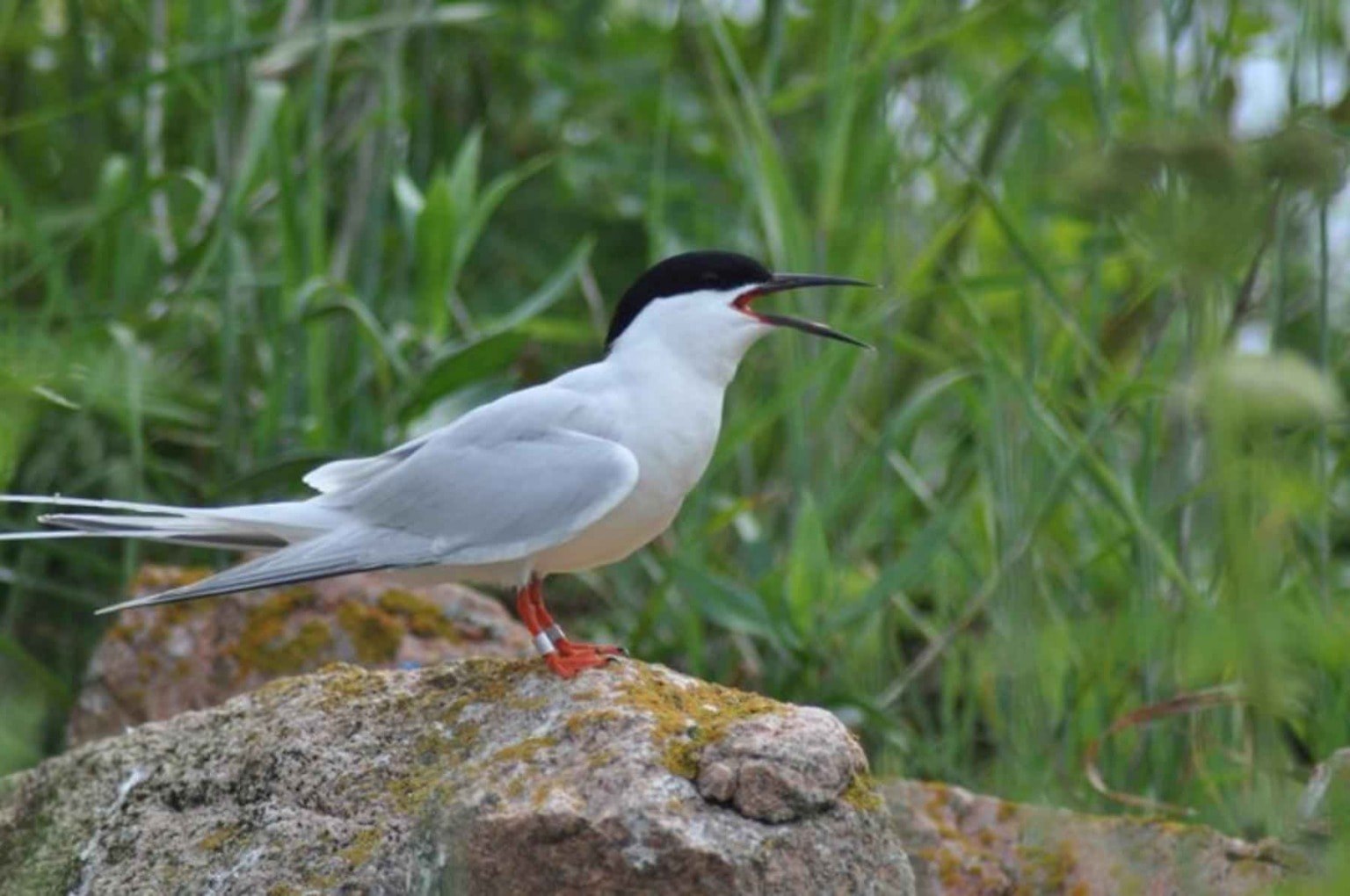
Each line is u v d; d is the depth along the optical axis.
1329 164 5.06
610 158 13.71
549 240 13.91
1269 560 6.88
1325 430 9.16
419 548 7.52
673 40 12.51
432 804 6.58
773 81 12.25
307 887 6.58
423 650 9.59
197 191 11.91
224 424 11.23
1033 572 9.48
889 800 8.40
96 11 13.60
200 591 7.25
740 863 6.21
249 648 9.69
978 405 10.70
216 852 6.95
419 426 11.49
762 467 12.60
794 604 10.22
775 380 12.41
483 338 10.62
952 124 13.02
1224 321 9.77
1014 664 7.51
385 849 6.58
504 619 9.83
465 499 7.53
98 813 7.39
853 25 11.67
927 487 12.59
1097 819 8.11
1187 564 9.70
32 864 7.43
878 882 6.48
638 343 8.00
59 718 10.46
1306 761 10.02
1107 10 10.42
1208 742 9.48
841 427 11.41
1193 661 5.50
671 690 6.91
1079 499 10.22
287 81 14.05
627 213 13.45
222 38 12.02
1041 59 12.73
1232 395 4.99
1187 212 5.11
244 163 11.35
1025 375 10.29
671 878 6.20
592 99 13.98
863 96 12.31
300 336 11.21
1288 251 9.87
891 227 11.75
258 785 7.10
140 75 12.07
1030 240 11.30
